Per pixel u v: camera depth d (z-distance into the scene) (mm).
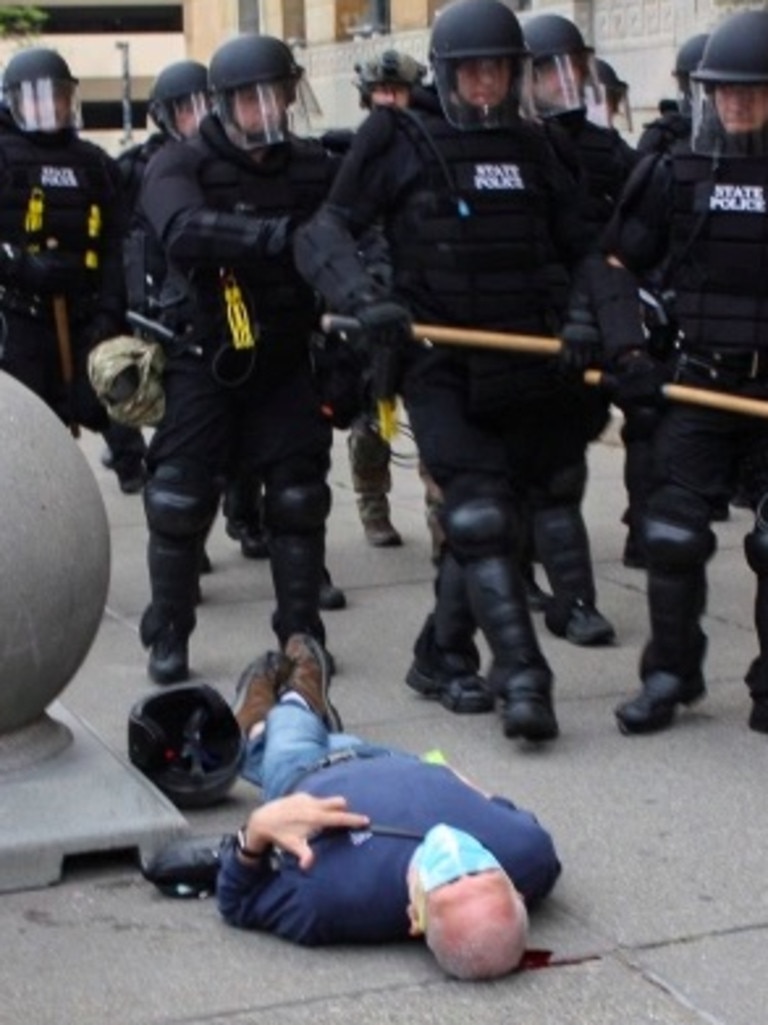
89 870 6316
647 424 7719
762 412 7148
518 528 7531
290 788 5938
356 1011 5309
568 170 7719
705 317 7262
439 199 7414
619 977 5504
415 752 7414
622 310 7430
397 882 5582
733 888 6098
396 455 11125
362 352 7695
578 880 6160
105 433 12531
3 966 5633
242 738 6828
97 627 6789
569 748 7438
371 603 9938
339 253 7379
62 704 7902
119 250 9898
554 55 9484
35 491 6461
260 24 30172
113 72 68375
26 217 9750
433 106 7547
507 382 7441
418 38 23172
